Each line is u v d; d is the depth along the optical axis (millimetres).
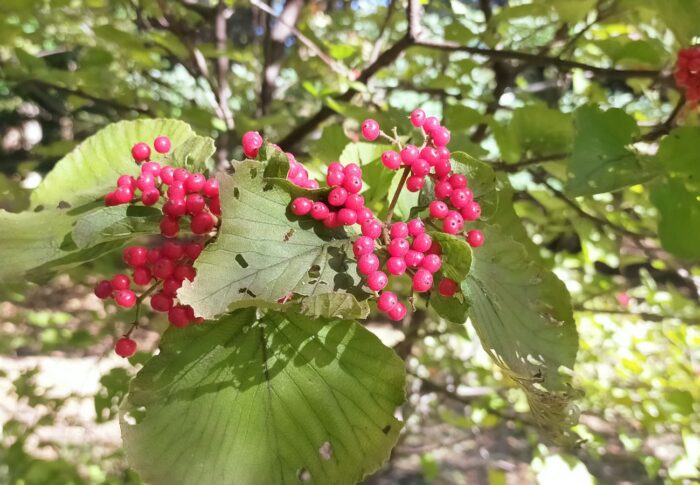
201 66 571
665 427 641
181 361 228
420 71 700
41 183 270
